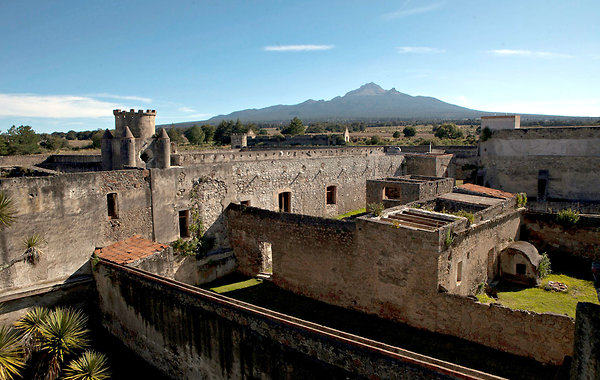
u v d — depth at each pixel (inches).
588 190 1277.1
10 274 604.4
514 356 536.7
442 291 593.9
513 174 1406.3
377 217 689.0
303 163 1162.6
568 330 495.2
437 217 706.8
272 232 822.5
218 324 481.1
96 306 690.8
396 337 601.0
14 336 527.2
